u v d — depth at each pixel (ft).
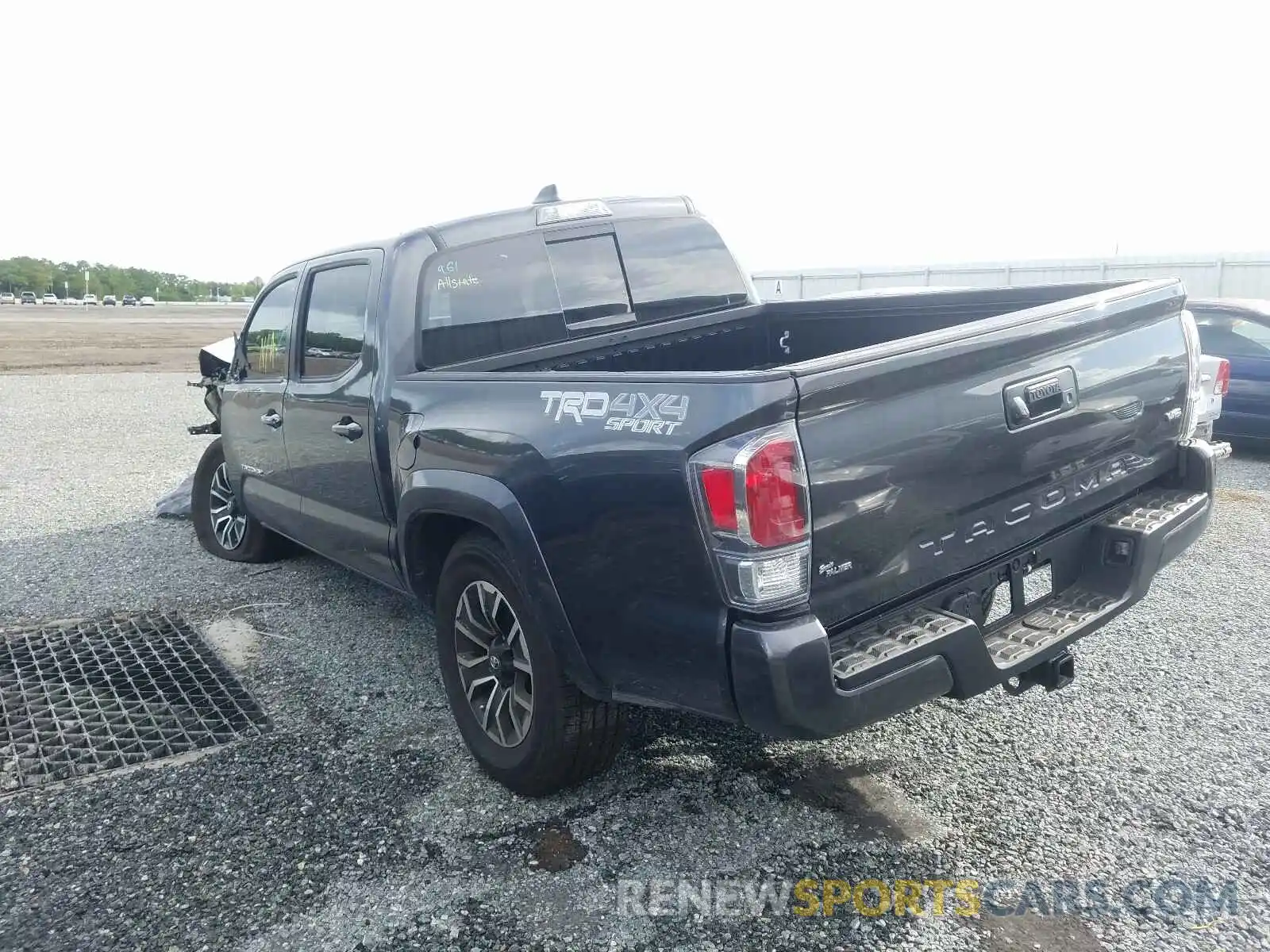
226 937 8.60
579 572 9.24
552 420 9.48
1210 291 65.62
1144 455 11.28
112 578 19.31
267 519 17.58
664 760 11.55
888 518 8.54
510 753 10.69
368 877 9.41
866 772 11.19
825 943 8.36
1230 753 11.42
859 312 14.82
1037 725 12.25
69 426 42.55
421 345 12.52
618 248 14.64
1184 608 16.43
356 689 13.89
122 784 11.30
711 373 8.21
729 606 8.08
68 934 8.69
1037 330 9.48
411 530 11.80
